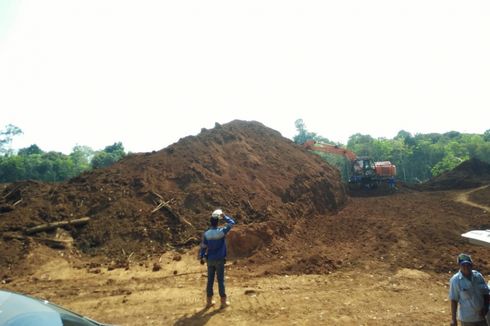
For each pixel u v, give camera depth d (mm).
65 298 7324
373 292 7852
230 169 16719
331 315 6570
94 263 9516
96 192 12703
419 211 18219
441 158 56781
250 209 13688
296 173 20000
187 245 10758
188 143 17516
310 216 16719
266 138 23562
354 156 31125
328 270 9391
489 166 34000
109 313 6570
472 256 10516
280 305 7012
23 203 12039
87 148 65188
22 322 3062
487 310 4570
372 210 19547
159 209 12078
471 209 19016
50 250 9867
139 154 17062
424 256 10555
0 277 8422
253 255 10375
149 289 7879
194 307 6879
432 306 7121
